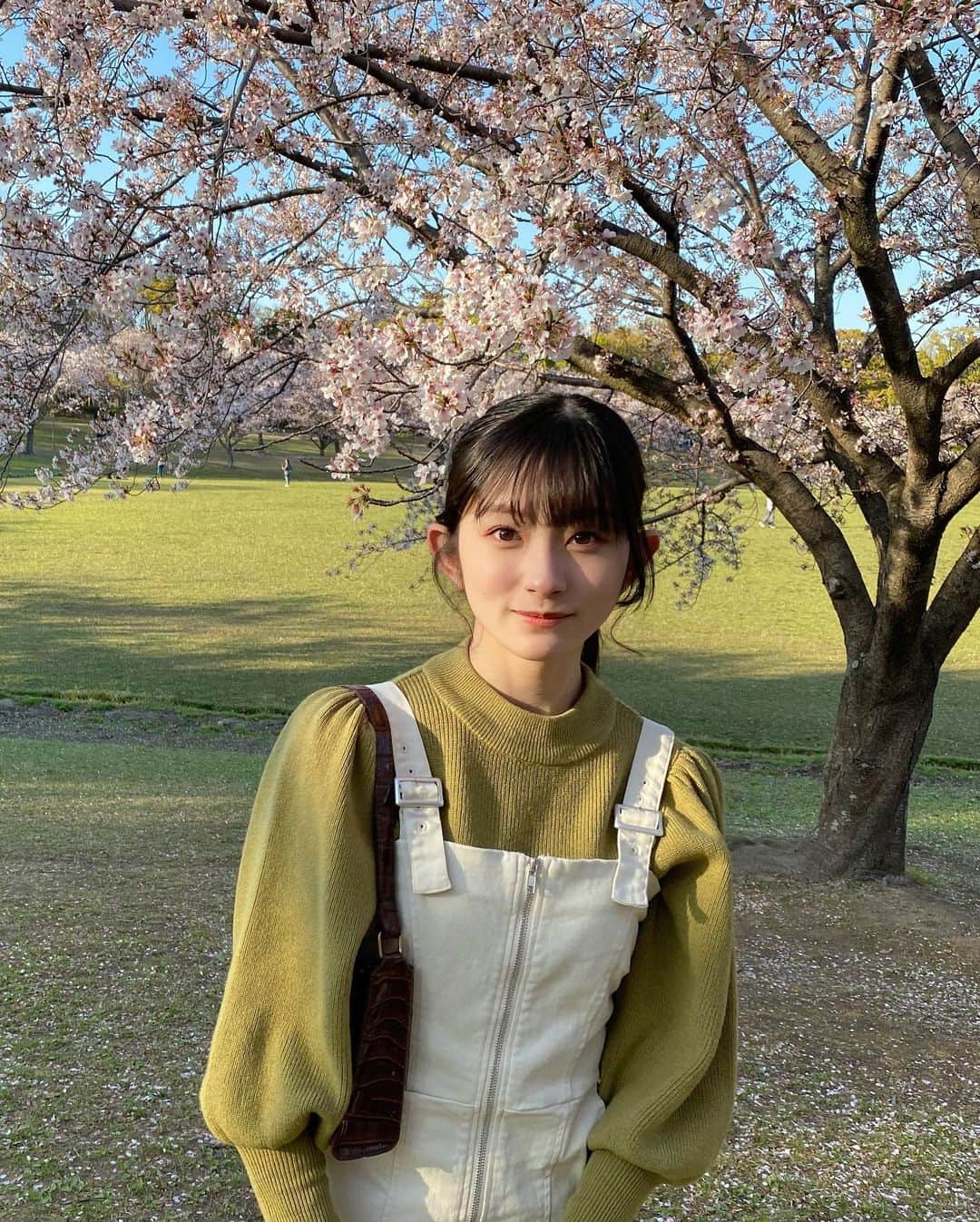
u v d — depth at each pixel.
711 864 1.21
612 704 1.29
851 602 7.08
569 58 4.80
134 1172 2.99
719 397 5.90
